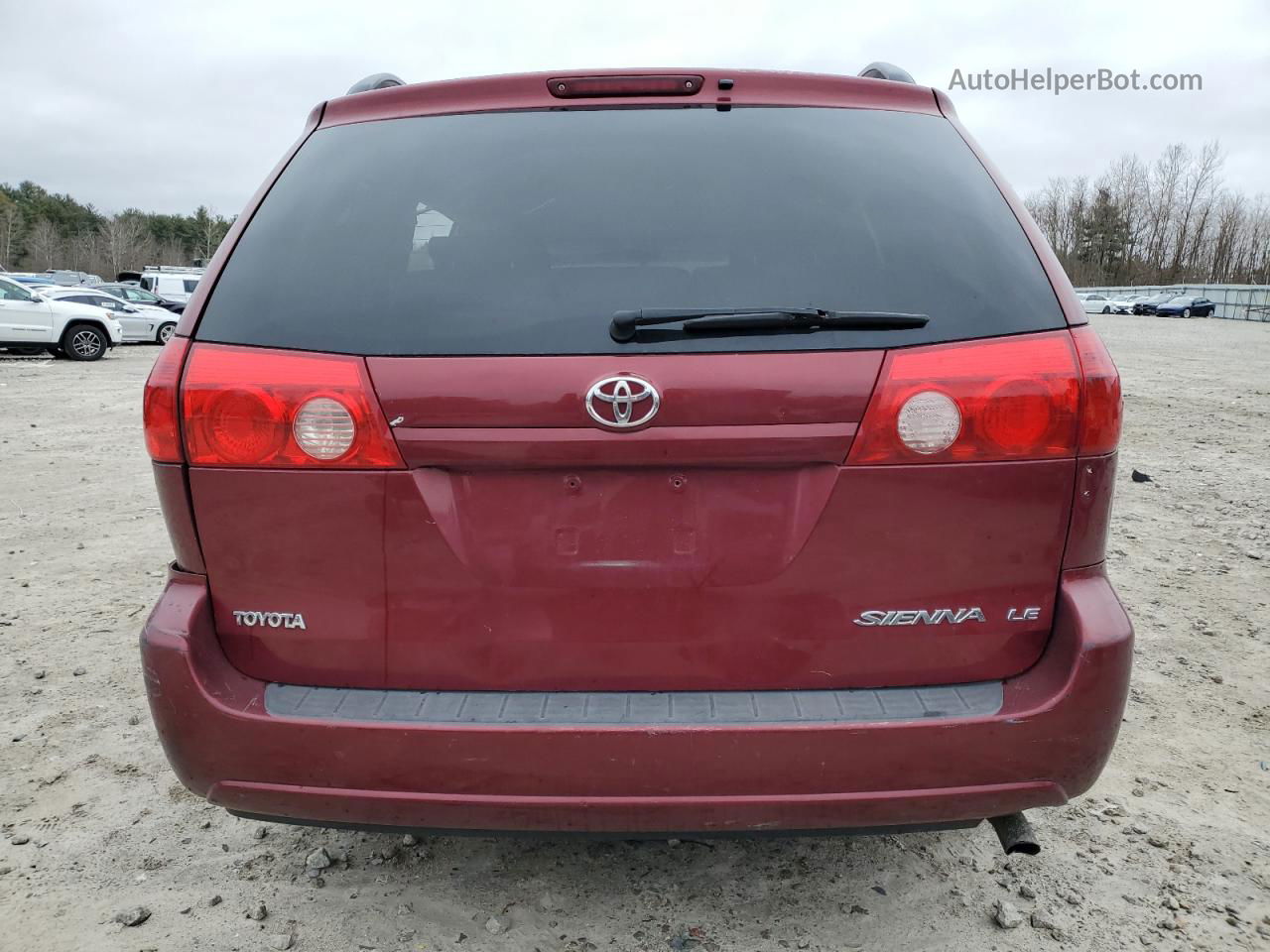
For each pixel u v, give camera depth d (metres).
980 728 1.87
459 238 1.99
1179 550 5.66
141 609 4.57
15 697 3.61
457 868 2.59
